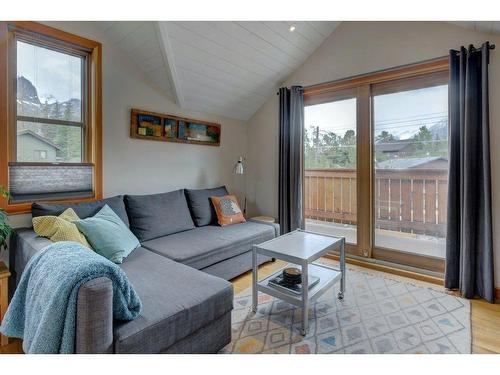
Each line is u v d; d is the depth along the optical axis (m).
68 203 2.39
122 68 2.77
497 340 1.79
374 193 3.19
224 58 2.96
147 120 2.98
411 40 2.79
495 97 2.34
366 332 1.88
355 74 3.16
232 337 1.82
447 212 2.51
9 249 2.11
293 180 3.61
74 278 1.11
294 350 1.69
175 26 2.43
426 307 2.21
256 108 4.05
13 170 2.16
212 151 3.76
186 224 2.97
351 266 3.11
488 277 2.30
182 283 1.65
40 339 1.10
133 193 2.91
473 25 2.36
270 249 2.04
